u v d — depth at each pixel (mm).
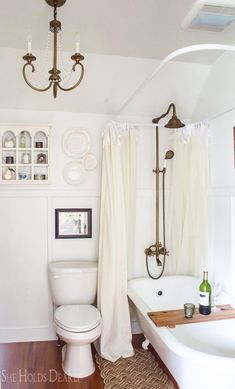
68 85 2828
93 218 3191
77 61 1655
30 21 2119
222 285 2768
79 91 2926
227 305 2527
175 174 3137
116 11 2012
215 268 2885
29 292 3105
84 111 3146
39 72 2682
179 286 3104
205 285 2426
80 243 3174
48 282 3100
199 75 2951
